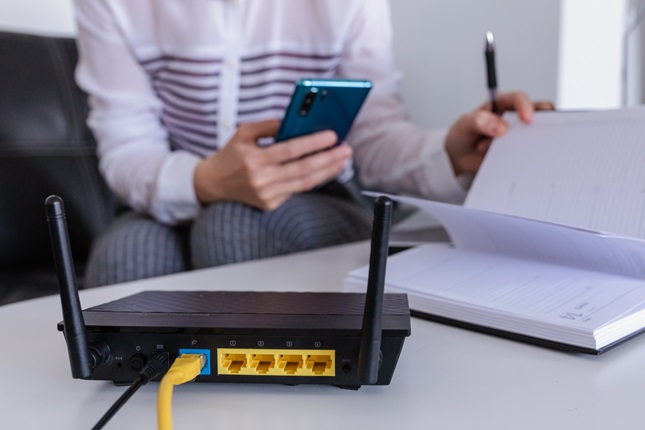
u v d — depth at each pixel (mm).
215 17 1245
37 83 1656
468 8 1686
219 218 1033
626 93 1348
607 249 638
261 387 478
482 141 1105
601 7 1505
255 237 1021
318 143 1038
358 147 1403
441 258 765
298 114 1004
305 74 1314
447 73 1756
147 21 1296
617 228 734
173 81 1328
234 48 1267
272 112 1319
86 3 1314
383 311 491
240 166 1043
